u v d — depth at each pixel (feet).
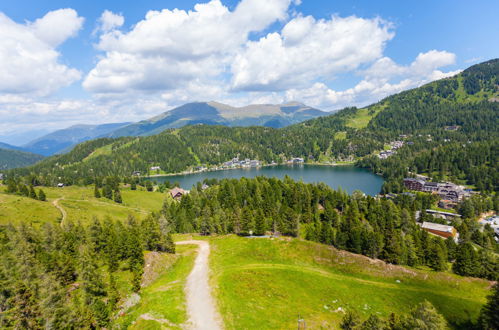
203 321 157.58
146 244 264.93
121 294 181.68
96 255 241.35
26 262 179.93
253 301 184.75
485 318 159.43
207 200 508.94
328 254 285.02
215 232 379.35
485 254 269.64
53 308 136.67
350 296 211.20
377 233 301.02
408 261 289.33
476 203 544.21
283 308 179.52
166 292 192.54
